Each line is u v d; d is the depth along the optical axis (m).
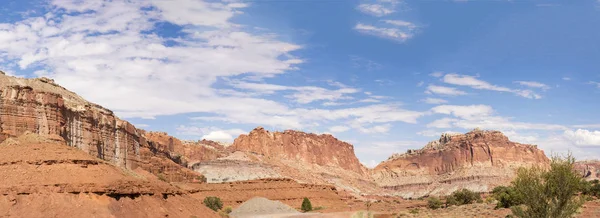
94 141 145.12
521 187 57.44
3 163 86.75
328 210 178.88
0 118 112.62
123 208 85.06
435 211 139.00
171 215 93.88
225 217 115.31
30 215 75.69
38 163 87.12
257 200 165.25
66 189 82.06
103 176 88.94
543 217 55.69
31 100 121.44
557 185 55.47
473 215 111.81
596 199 112.94
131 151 169.12
